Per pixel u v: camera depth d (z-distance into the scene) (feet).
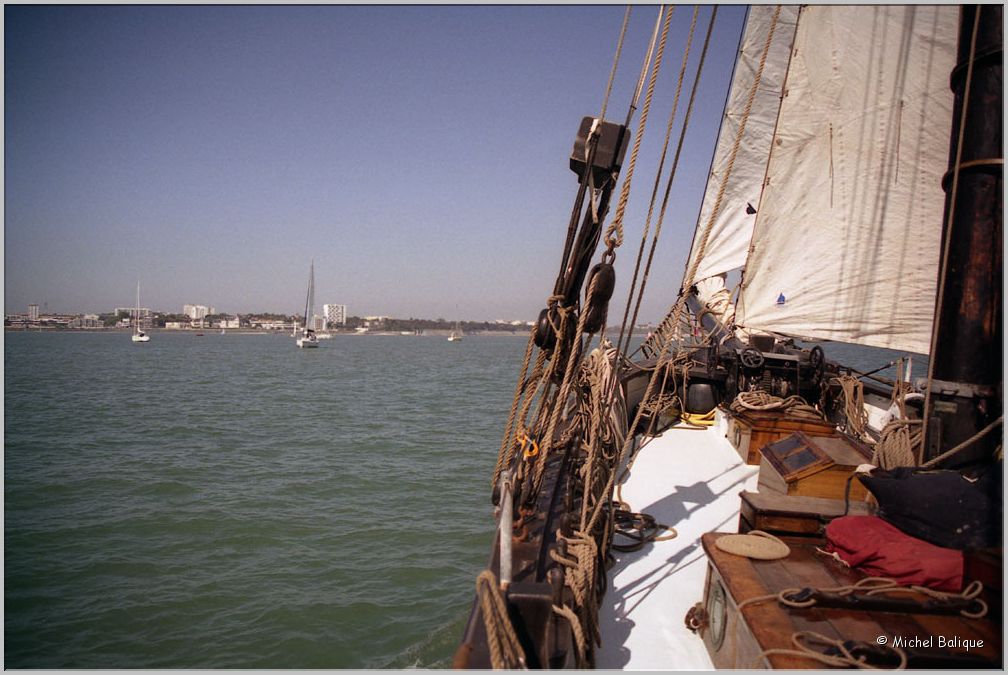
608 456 14.01
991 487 10.34
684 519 16.12
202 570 35.94
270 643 27.91
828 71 22.45
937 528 9.52
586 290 10.12
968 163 11.34
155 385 156.56
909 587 8.71
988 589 8.22
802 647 7.41
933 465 11.39
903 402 15.10
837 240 22.97
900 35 19.67
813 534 11.12
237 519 45.14
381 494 52.03
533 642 8.21
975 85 11.31
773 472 14.84
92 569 36.17
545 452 10.71
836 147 22.29
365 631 28.86
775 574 9.42
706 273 37.24
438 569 35.81
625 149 10.26
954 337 11.55
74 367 225.35
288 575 35.17
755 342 28.07
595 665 9.81
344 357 343.87
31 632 28.94
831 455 13.98
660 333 30.60
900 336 20.57
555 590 8.56
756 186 36.19
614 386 12.33
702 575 13.07
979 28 11.24
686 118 12.34
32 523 44.32
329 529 43.01
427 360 316.81
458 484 55.31
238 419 96.53
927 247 19.86
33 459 65.82
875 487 10.47
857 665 7.07
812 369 25.14
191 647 27.71
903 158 20.08
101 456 67.67
